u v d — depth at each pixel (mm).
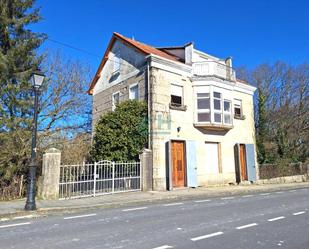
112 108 21094
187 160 17766
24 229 7238
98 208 10680
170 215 8828
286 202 11602
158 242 5836
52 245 5758
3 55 14594
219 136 20281
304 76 33438
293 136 29219
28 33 16328
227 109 20422
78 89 22031
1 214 8953
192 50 19719
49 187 12125
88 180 13148
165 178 16719
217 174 19688
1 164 12672
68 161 17125
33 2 16625
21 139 13461
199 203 11562
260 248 5383
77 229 7133
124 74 20125
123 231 6812
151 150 16438
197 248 5414
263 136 27734
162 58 17625
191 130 18656
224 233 6516
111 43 21750
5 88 14156
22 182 12820
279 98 34469
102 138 17516
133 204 11664
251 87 23297
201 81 19219
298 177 25828
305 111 32062
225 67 20875
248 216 8531
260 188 18047
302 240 5898
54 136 18734
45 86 17438
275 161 25516
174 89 18297
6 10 15531
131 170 15070
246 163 21578
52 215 9391
